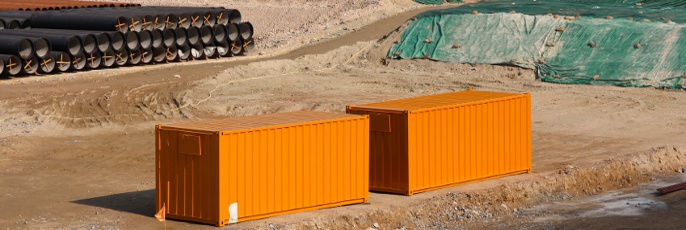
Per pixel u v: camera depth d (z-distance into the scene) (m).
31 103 43.69
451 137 28.73
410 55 55.66
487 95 30.91
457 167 29.02
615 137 37.59
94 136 38.34
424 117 27.92
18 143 36.50
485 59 53.59
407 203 26.95
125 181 30.64
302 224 24.55
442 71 53.28
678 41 50.94
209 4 81.06
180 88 47.69
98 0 82.38
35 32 53.62
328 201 26.09
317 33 64.00
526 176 30.64
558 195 29.77
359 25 65.00
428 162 28.22
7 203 27.61
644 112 42.25
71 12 57.31
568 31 54.12
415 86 49.47
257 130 24.39
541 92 47.12
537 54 53.00
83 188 29.61
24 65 50.28
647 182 31.69
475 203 27.94
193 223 24.62
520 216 27.58
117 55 54.25
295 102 44.94
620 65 50.00
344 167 26.33
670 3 62.12
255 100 45.53
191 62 57.31
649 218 27.30
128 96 45.47
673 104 44.00
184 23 58.06
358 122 26.52
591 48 52.19
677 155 34.16
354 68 54.88
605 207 28.61
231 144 23.94
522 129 30.91
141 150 35.81
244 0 82.25
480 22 56.84
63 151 35.53
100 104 43.69
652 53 50.41
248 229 23.86
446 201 27.47
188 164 24.44
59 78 50.44
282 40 63.97
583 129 39.22
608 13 56.31
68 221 25.53
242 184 24.34
